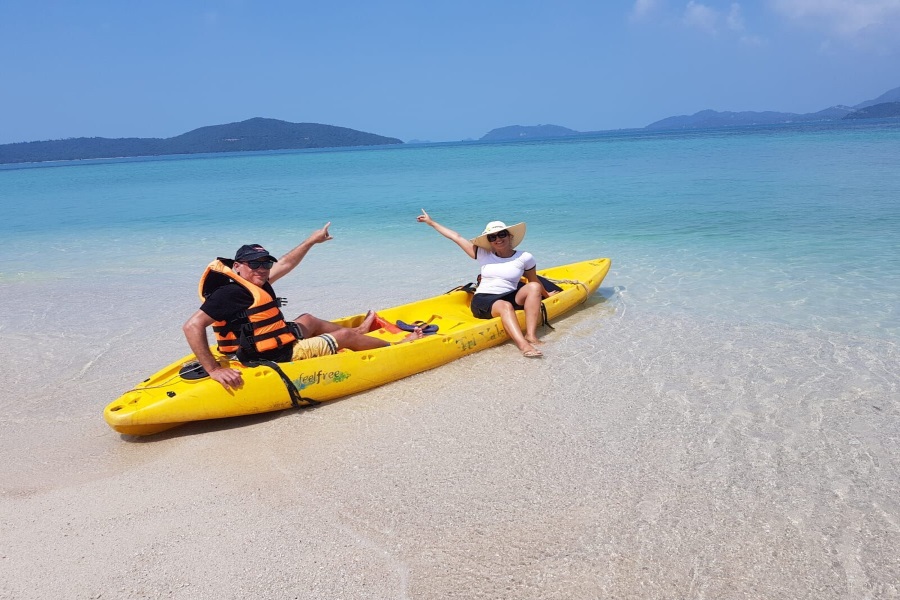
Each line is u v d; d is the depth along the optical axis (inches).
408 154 3223.4
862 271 347.9
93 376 246.4
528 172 1229.1
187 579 130.5
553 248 458.9
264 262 203.8
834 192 649.6
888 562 130.7
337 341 226.7
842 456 171.0
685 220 540.1
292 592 126.3
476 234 545.6
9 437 196.5
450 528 144.6
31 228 692.1
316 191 1034.7
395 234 561.0
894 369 224.4
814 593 123.0
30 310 343.6
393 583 128.0
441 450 180.1
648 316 294.2
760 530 141.4
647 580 127.1
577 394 214.4
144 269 451.5
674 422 192.5
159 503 157.6
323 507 154.1
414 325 266.4
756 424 189.8
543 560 133.4
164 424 189.5
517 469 168.9
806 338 256.8
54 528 148.3
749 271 362.0
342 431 193.8
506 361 247.1
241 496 159.8
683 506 150.6
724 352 246.2
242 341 203.6
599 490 158.1
